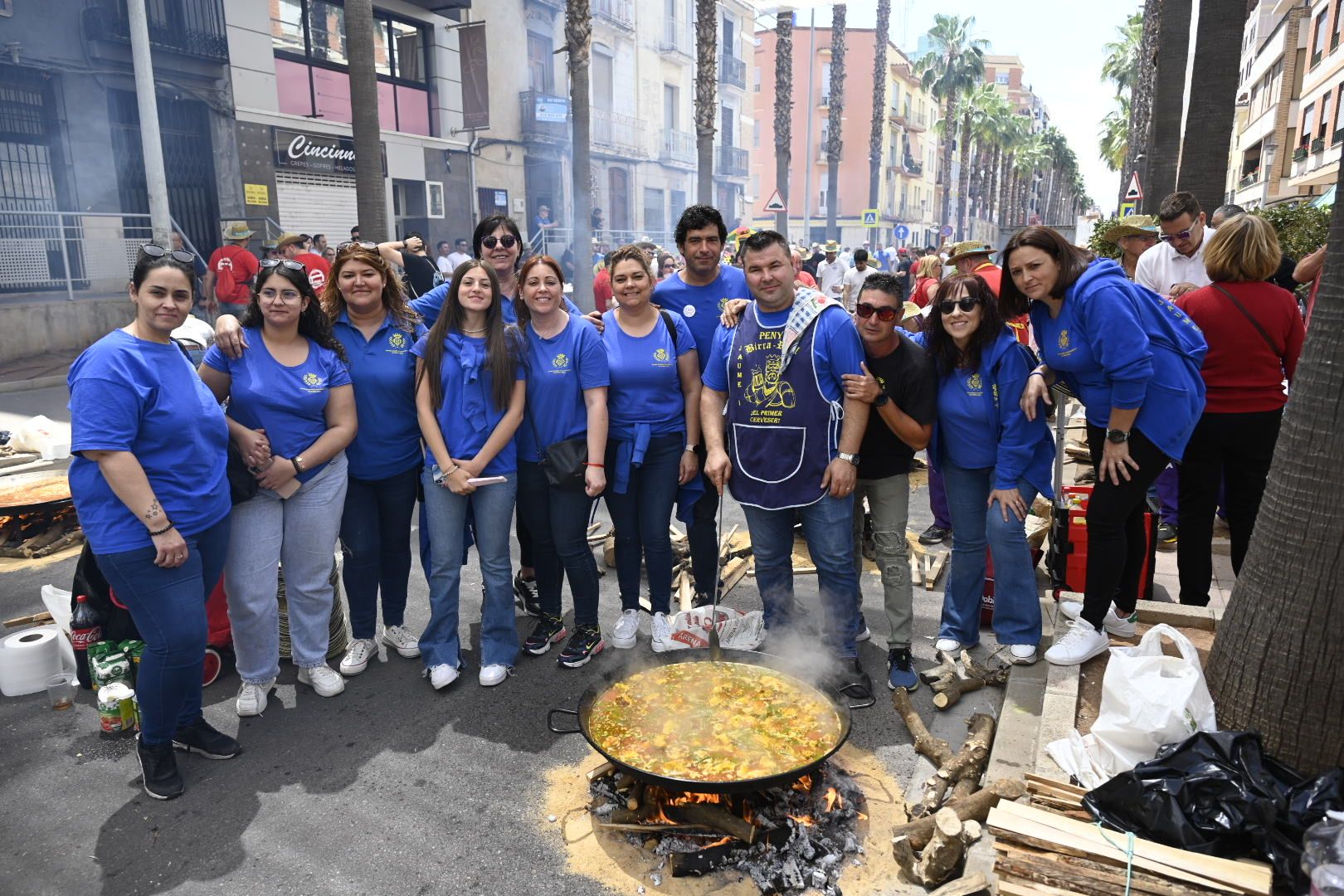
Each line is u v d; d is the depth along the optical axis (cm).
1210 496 406
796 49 5388
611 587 528
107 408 283
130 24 1248
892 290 360
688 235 420
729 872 275
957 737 355
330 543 389
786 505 377
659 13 2970
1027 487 384
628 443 411
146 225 1491
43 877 277
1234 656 289
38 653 400
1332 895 201
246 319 368
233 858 285
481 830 300
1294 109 3266
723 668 351
